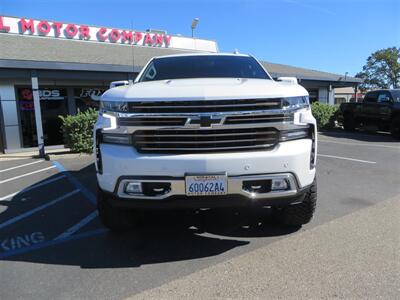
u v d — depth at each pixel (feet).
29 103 48.26
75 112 52.26
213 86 11.91
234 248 13.14
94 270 11.76
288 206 13.89
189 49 86.38
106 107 12.21
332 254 12.39
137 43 77.10
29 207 18.89
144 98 11.38
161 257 12.59
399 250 12.60
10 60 38.78
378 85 192.54
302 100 12.32
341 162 30.07
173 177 11.23
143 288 10.58
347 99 175.94
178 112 11.27
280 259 12.13
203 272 11.43
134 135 11.57
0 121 46.21
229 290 10.33
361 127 57.82
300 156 11.75
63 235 14.80
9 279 11.28
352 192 20.27
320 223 15.34
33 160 37.04
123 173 11.50
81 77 45.80
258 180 11.44
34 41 58.03
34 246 13.76
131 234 14.70
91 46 64.03
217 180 11.20
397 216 16.07
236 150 11.47
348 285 10.43
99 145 12.25
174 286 10.64
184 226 15.40
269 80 14.71
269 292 10.17
